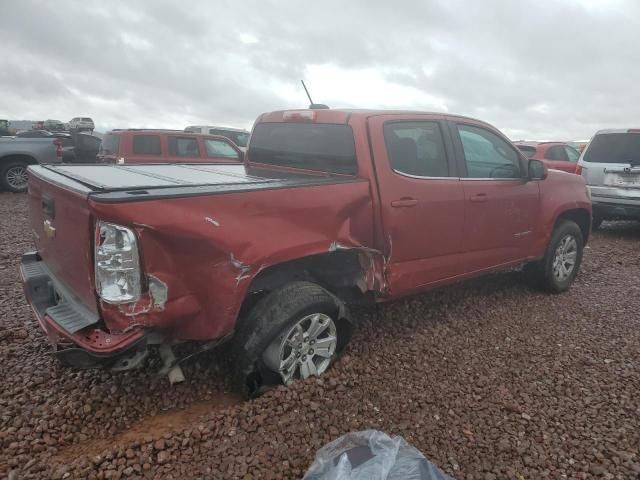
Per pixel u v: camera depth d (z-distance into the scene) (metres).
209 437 2.72
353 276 3.62
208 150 11.34
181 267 2.63
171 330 2.76
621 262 6.94
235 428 2.78
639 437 2.86
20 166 12.33
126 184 2.82
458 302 4.95
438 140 4.04
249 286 2.90
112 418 2.94
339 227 3.31
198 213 2.65
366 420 2.93
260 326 3.01
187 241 2.61
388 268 3.65
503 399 3.20
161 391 3.22
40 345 3.76
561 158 11.98
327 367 3.40
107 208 2.40
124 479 2.42
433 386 3.34
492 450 2.72
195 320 2.76
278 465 2.54
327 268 3.54
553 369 3.63
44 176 3.26
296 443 2.70
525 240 4.81
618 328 4.43
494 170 4.49
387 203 3.54
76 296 2.92
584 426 2.96
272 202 2.95
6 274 5.52
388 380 3.39
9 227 8.12
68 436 2.73
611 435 2.87
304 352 3.25
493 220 4.40
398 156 3.71
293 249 3.01
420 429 2.87
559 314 4.75
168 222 2.53
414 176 3.77
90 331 2.65
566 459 2.67
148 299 2.56
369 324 4.30
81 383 3.25
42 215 3.42
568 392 3.32
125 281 2.49
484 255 4.41
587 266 6.64
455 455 2.67
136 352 2.65
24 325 4.09
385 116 3.73
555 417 3.03
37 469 2.46
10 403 2.98
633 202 8.41
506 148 4.66
